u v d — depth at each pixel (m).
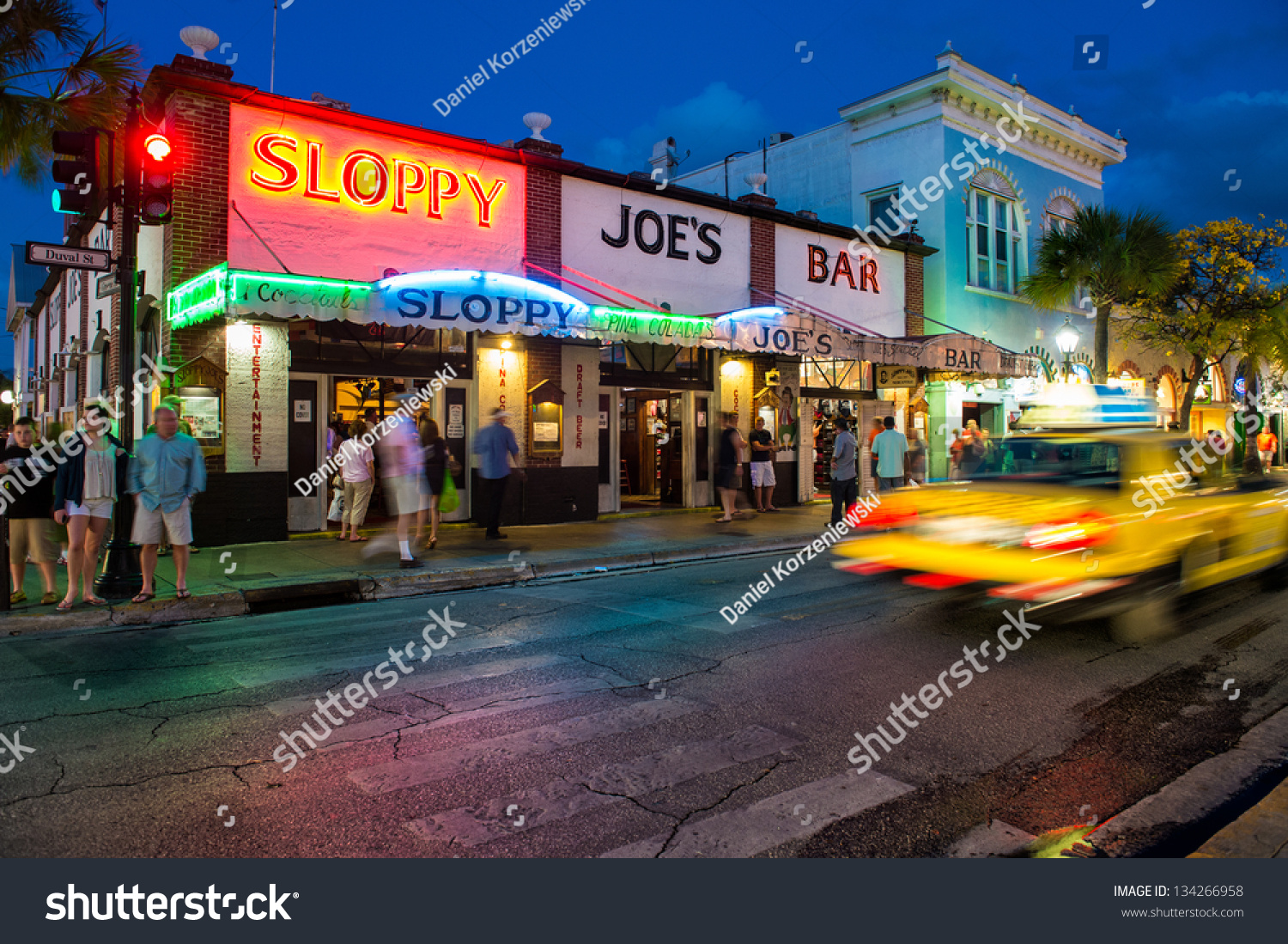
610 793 3.53
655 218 14.55
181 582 7.29
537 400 13.12
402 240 11.75
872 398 18.56
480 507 12.77
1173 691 4.88
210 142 10.29
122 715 4.50
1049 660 5.52
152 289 11.48
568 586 8.66
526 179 12.97
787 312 13.62
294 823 3.25
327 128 11.14
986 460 7.26
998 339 20.23
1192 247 20.34
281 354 10.76
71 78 9.99
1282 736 4.20
